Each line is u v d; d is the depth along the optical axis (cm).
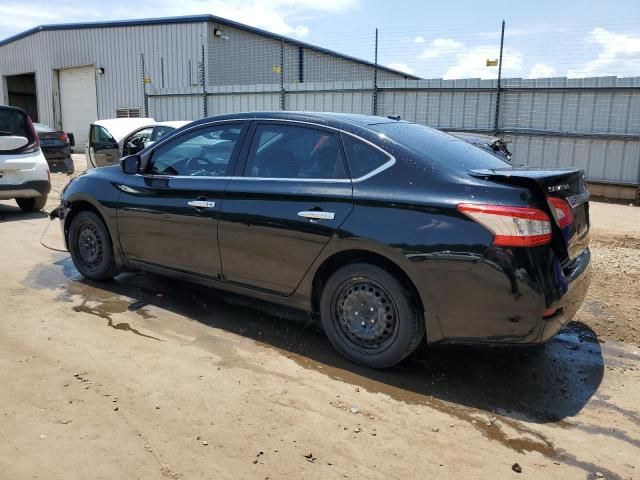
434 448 294
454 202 336
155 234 477
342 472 271
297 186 394
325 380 364
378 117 451
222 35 2602
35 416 310
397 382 365
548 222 328
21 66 3434
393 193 357
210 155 453
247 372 371
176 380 356
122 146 1262
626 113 1254
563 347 429
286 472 270
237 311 481
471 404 342
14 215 924
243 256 422
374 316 372
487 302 329
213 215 432
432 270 339
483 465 281
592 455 293
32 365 371
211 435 297
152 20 2700
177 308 485
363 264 369
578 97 1301
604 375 385
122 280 557
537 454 292
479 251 326
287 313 479
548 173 342
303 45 2858
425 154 367
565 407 341
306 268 391
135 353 394
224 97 1934
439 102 1477
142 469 268
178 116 2086
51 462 271
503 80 1373
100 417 311
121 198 499
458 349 418
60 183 1386
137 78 2842
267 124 428
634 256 710
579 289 360
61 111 3250
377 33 1528
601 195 1314
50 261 623
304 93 1727
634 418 331
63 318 455
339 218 371
